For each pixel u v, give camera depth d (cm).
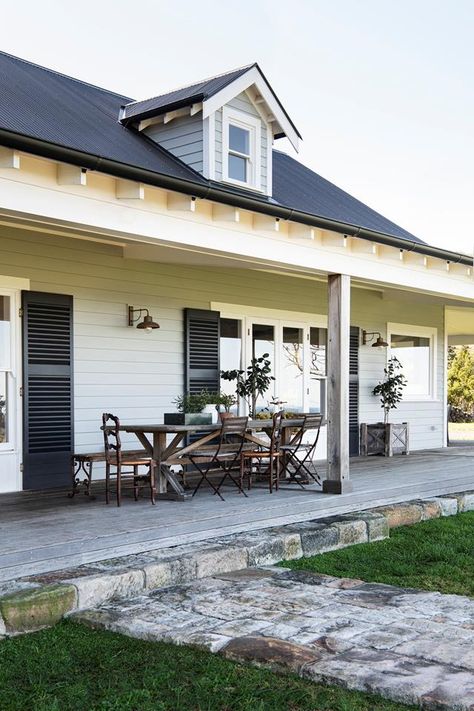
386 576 552
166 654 383
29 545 486
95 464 850
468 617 435
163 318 923
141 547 545
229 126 897
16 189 481
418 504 802
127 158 696
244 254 660
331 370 763
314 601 470
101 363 853
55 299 803
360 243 771
